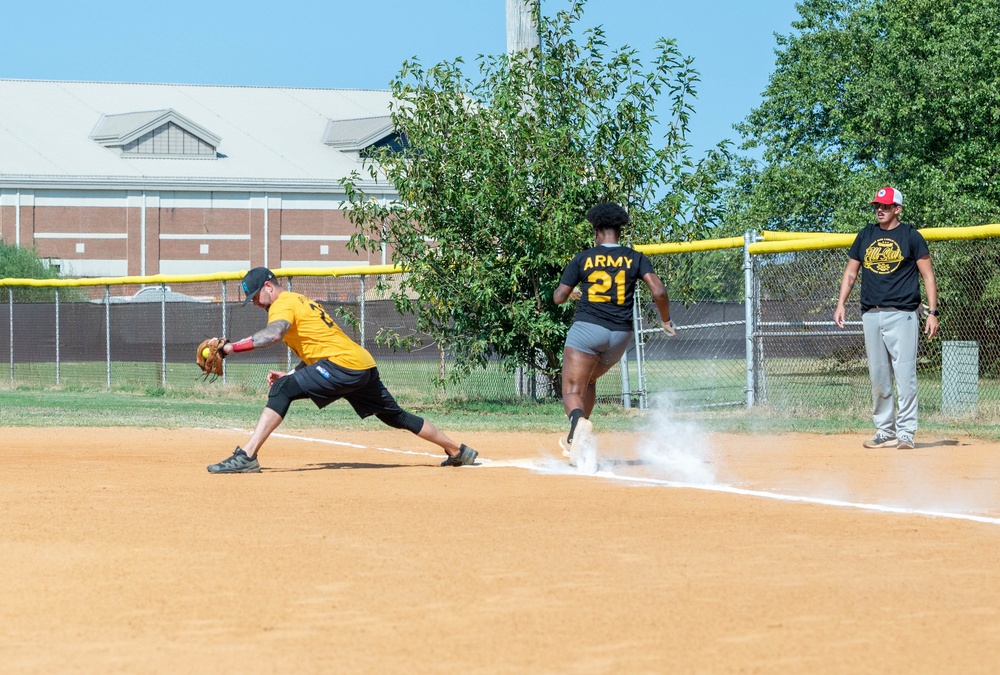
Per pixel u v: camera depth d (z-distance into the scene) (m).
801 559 9.64
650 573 9.06
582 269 16.11
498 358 32.66
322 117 127.44
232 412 29.81
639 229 30.38
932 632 7.35
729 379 39.50
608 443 21.33
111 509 12.41
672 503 12.91
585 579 8.84
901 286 19.62
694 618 7.68
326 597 8.26
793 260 31.17
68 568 9.23
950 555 9.83
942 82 49.50
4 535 10.74
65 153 113.19
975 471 16.45
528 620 7.62
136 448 20.39
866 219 51.84
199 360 15.81
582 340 16.02
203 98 126.81
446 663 6.66
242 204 115.62
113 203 112.19
